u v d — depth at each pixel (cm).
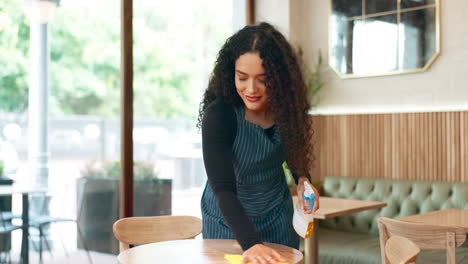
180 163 461
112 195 423
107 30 421
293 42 543
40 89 384
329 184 501
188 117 469
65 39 398
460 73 448
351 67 514
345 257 402
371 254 389
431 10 462
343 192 488
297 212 190
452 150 447
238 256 179
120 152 427
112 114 423
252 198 194
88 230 409
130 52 429
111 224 422
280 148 192
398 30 483
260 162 188
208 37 491
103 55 418
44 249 383
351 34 514
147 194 439
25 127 376
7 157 366
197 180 473
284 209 201
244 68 172
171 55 459
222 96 185
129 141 428
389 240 194
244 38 175
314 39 541
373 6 499
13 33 372
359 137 504
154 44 447
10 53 371
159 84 450
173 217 248
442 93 458
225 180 170
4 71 368
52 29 392
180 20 467
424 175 463
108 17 421
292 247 205
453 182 432
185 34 471
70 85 400
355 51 511
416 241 262
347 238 442
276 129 192
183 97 466
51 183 388
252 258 154
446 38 457
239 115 185
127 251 190
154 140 445
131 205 428
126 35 427
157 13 450
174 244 200
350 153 511
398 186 457
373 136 495
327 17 532
